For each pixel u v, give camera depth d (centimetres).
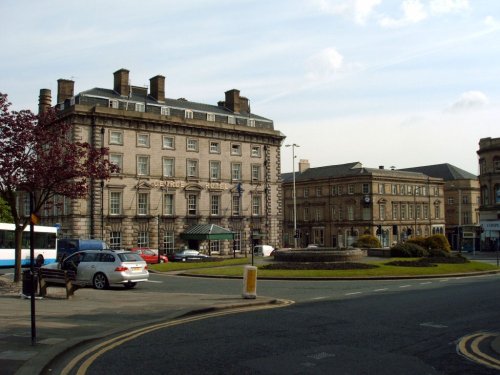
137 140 5806
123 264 2350
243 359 974
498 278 2988
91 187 5425
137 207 5762
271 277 2886
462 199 10694
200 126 6284
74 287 1980
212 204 6431
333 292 2212
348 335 1212
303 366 924
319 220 9631
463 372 893
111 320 1416
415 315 1520
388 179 9150
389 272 3045
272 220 6944
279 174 7088
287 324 1360
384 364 944
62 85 5944
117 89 6012
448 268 3328
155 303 1764
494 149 7606
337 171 9625
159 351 1041
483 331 1275
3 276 3012
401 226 9300
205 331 1257
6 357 963
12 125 2264
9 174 2250
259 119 7112
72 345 1072
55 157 2328
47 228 4147
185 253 5269
